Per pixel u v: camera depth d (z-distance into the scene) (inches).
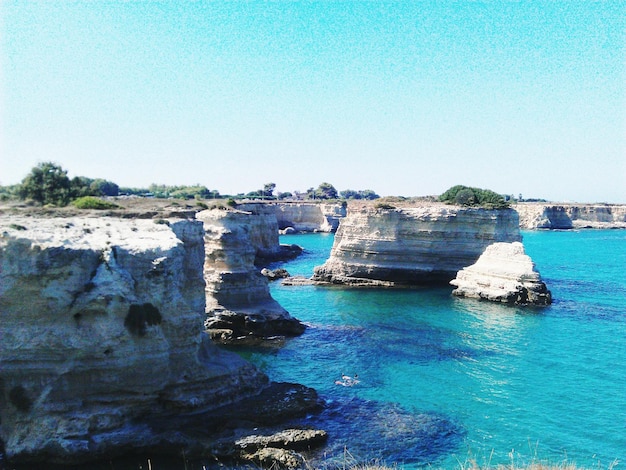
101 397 955.3
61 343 919.7
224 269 1829.5
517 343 1660.9
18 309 920.3
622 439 1023.0
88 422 920.3
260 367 1427.2
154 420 994.7
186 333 1060.5
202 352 1185.4
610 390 1268.5
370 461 906.1
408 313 2098.9
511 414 1131.9
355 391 1254.9
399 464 908.6
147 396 990.4
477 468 796.0
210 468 874.8
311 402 1125.7
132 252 1024.9
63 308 934.4
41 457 879.7
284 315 1803.6
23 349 909.8
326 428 1039.6
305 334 1775.3
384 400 1199.6
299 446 949.8
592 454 965.2
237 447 919.0
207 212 2290.8
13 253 919.0
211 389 1082.7
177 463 891.4
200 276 1314.0
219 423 1005.8
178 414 1028.5
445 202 3319.4
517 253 2393.0
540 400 1207.6
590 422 1096.8
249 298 1845.5
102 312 948.6
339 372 1391.5
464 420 1101.1
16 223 1104.8
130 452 916.6
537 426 1075.9
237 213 3668.8
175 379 1040.8
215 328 1717.5
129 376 969.5
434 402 1192.8
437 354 1547.7
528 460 930.1
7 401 915.4
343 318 2018.9
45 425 897.5
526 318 2000.5
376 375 1368.1
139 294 1008.9
